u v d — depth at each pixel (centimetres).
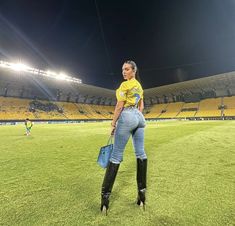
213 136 1230
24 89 6869
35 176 434
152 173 446
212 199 295
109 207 276
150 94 9588
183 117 7644
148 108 9750
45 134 1753
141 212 260
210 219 239
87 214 256
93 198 308
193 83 7900
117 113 285
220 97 8025
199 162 551
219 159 583
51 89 7469
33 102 7069
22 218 246
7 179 412
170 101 9494
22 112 6325
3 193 330
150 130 1945
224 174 429
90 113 8456
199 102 8444
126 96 288
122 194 323
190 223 231
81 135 1603
